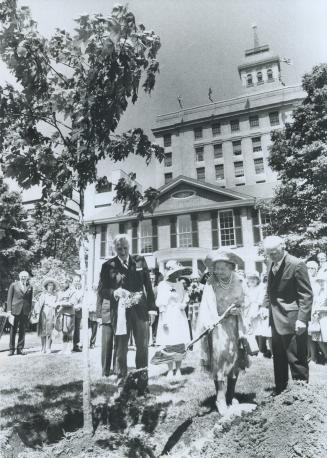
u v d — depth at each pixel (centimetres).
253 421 292
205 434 307
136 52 347
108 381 486
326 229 1246
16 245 1794
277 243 372
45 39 339
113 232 2405
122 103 354
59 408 387
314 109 1491
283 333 366
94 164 367
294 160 1429
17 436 318
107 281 477
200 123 3597
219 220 2269
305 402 286
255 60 3609
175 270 560
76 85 370
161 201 2397
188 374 517
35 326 1447
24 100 361
